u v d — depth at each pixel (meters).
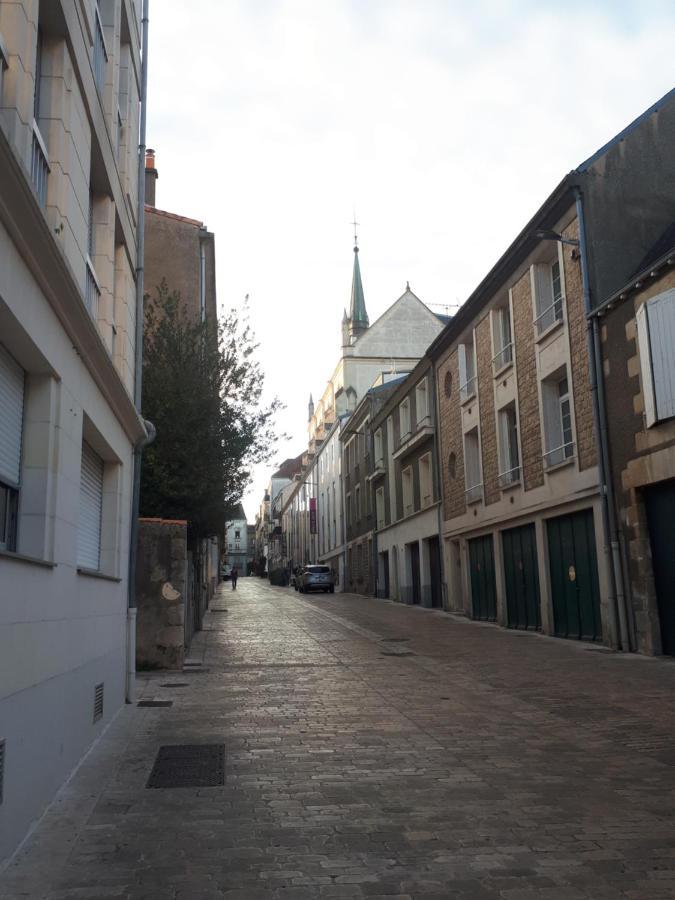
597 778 6.42
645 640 14.36
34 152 6.50
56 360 6.13
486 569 23.67
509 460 21.80
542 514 19.22
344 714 9.27
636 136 17.12
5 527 5.68
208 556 34.66
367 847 4.84
